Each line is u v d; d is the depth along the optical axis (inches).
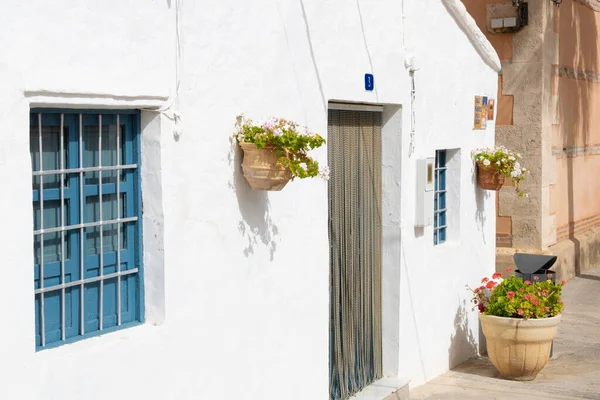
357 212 289.0
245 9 219.6
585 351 379.6
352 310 286.4
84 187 183.2
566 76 542.9
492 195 384.8
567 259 540.1
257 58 225.0
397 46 297.9
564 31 535.2
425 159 311.3
